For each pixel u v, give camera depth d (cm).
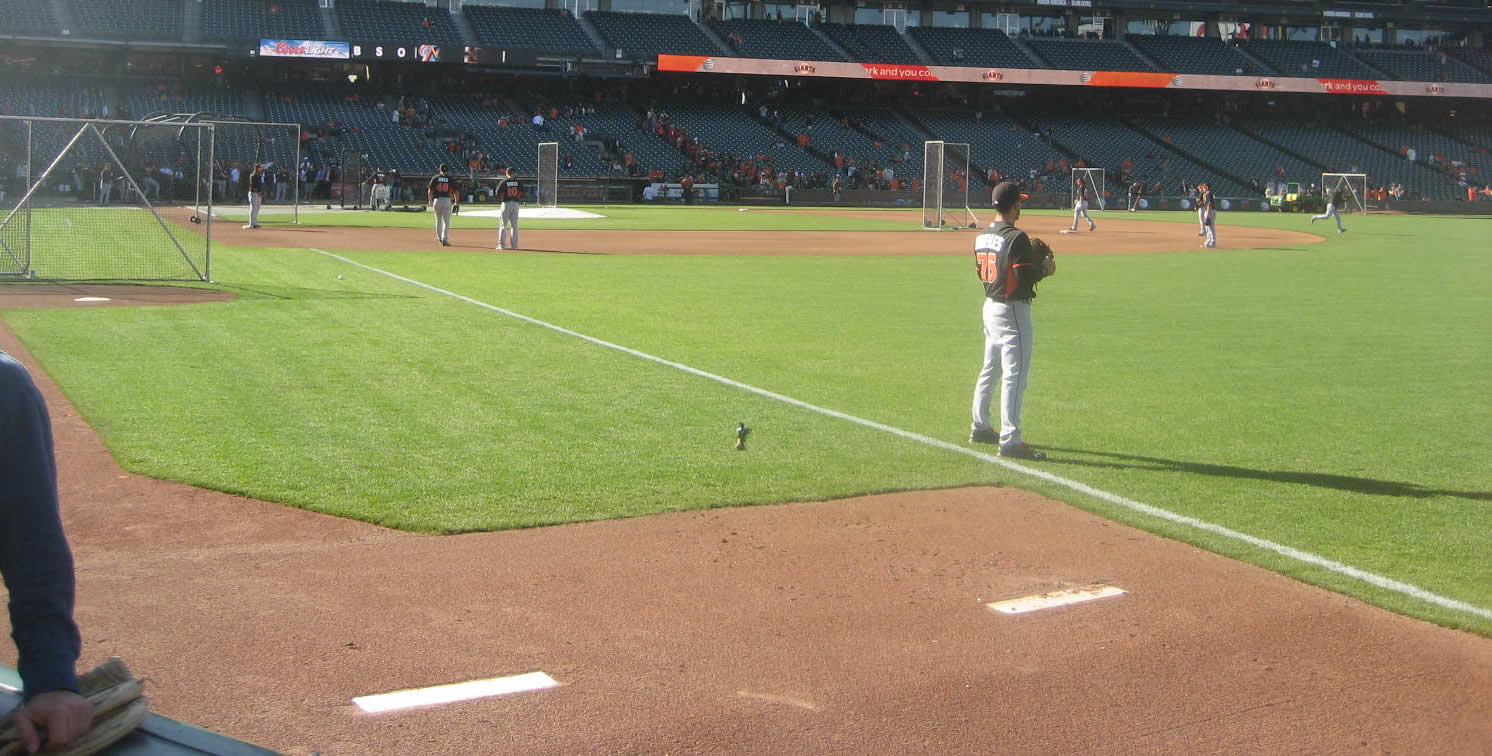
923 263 2852
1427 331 1723
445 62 6306
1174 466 902
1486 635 566
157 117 4394
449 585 610
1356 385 1273
